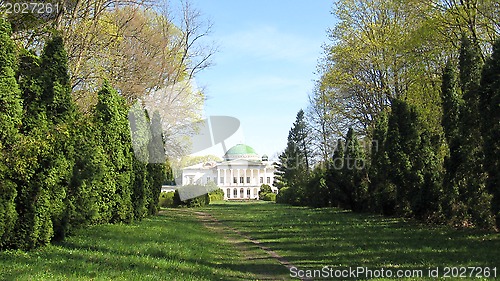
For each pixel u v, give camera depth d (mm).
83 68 19891
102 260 9508
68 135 11445
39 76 11195
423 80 21906
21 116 10242
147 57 23641
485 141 13570
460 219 16500
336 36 28672
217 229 20188
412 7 21344
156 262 9695
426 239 13797
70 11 17906
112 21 20328
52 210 11258
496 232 14406
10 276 7453
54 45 12008
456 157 15930
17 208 10289
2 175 9719
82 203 13516
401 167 21109
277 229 19359
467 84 15805
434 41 20359
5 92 9719
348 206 31297
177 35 28922
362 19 28000
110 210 17344
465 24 19078
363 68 27969
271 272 9672
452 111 16938
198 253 11891
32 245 10430
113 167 17266
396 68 25562
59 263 8852
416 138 20781
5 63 9797
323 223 21500
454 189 16250
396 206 23281
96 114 16938
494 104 13242
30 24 15531
